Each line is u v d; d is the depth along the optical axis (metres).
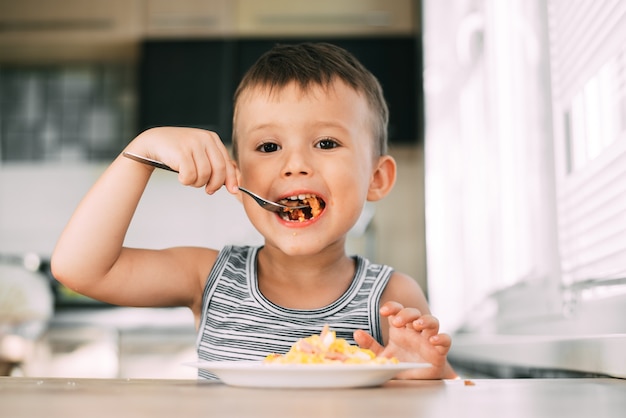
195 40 3.19
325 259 1.08
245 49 3.20
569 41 1.28
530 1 1.49
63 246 0.98
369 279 1.13
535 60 1.48
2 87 3.50
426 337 0.87
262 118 1.05
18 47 3.29
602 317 1.11
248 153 1.07
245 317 1.07
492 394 0.58
